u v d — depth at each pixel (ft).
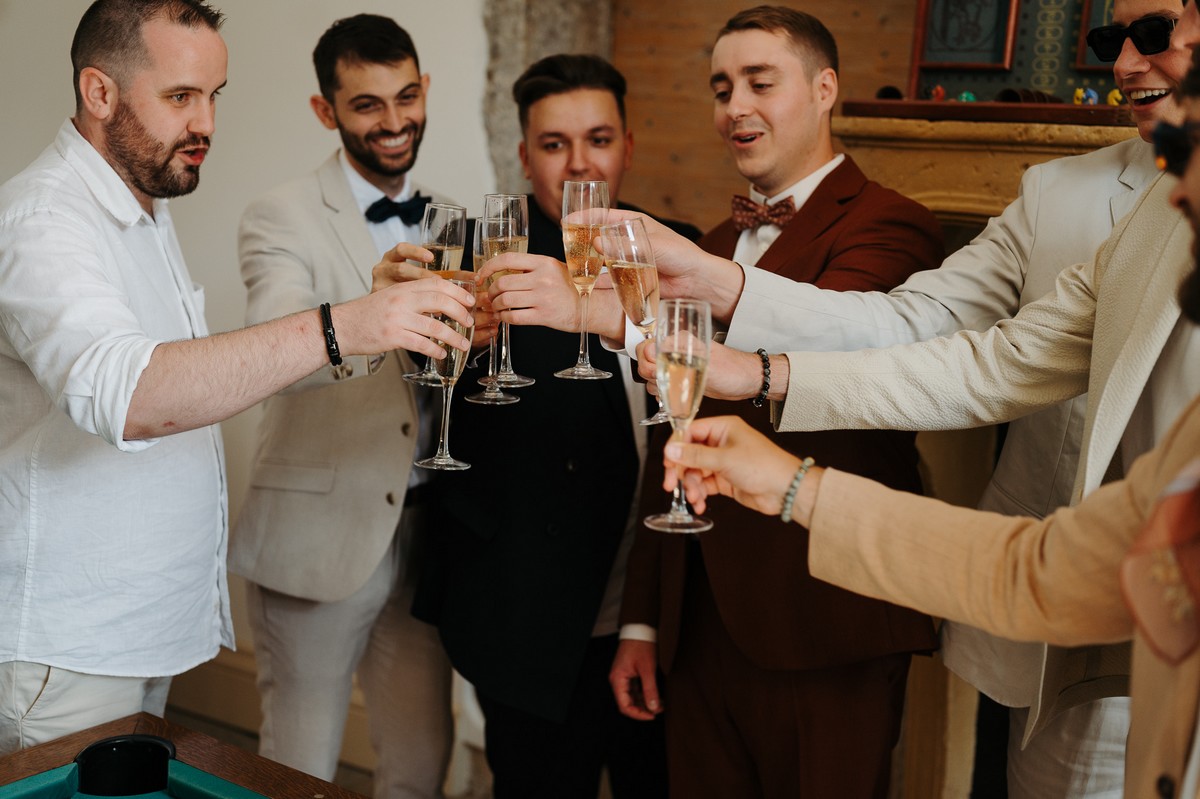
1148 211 4.90
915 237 6.89
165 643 6.64
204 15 6.40
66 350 5.51
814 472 4.24
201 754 5.32
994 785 9.53
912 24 9.53
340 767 11.63
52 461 6.14
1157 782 3.10
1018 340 5.45
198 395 5.34
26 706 6.16
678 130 10.72
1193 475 2.92
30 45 11.32
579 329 6.28
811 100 7.25
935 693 9.41
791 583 6.61
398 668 8.82
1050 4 7.92
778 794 6.99
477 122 10.59
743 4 10.21
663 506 7.61
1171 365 4.60
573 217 5.85
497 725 8.44
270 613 8.41
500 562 7.75
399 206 8.64
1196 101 2.98
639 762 8.60
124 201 6.42
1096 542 3.47
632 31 10.89
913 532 3.97
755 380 5.74
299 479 8.18
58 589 6.20
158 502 6.48
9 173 11.57
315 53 8.48
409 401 8.05
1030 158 7.59
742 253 7.66
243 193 11.39
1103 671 5.59
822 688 6.65
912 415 5.60
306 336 5.47
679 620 7.22
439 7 10.59
